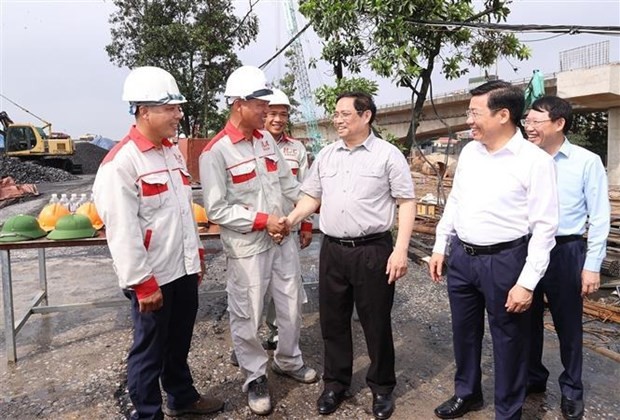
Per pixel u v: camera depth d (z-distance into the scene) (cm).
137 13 1891
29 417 269
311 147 2006
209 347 356
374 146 249
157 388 236
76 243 314
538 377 285
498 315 232
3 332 385
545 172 215
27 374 317
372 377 269
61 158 2514
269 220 258
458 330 258
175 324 248
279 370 309
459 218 243
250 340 268
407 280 519
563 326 262
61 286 521
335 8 667
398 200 255
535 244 217
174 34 1786
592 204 251
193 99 1898
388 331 263
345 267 257
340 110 246
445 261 264
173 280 233
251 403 269
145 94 214
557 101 253
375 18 670
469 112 228
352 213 248
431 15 684
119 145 223
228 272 272
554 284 258
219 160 261
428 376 314
